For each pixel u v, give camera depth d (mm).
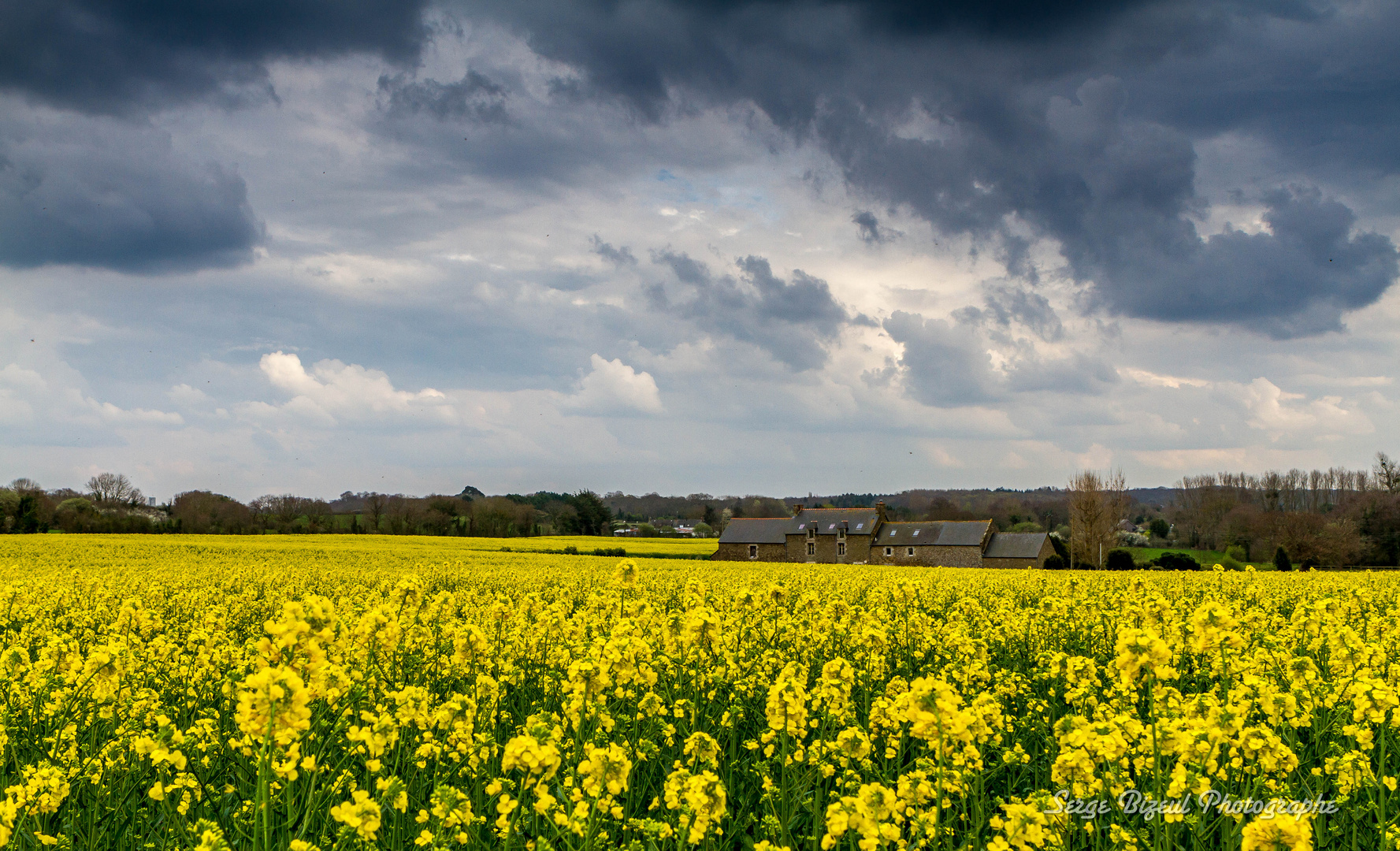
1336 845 6402
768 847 5598
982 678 10766
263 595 24062
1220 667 8594
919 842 5781
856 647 11758
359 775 7426
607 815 6285
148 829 6691
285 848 5863
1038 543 81812
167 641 11102
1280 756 5836
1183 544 106250
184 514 87312
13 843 5891
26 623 14781
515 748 5480
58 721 7902
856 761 7461
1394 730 7504
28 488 83000
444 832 6000
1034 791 7195
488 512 102062
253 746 6383
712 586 24312
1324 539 72312
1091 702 9219
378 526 101562
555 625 10891
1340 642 9039
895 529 89625
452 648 10727
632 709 9023
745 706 9180
